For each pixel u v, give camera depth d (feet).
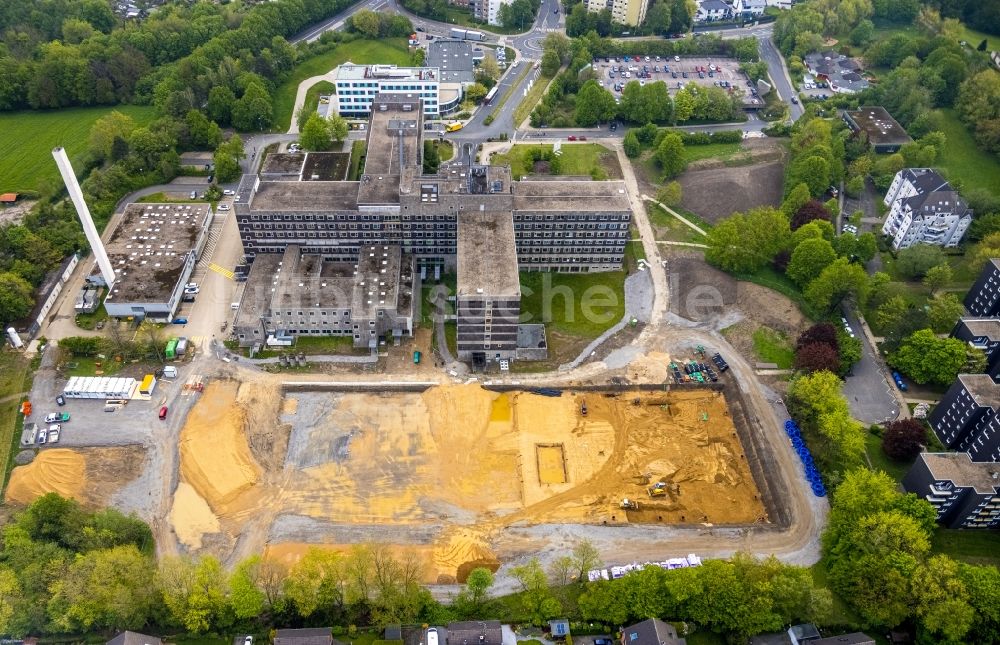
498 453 608.60
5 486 566.36
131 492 564.30
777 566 491.31
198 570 475.31
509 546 541.75
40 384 644.69
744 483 599.16
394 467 593.01
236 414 624.18
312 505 563.48
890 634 492.13
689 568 489.67
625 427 635.66
